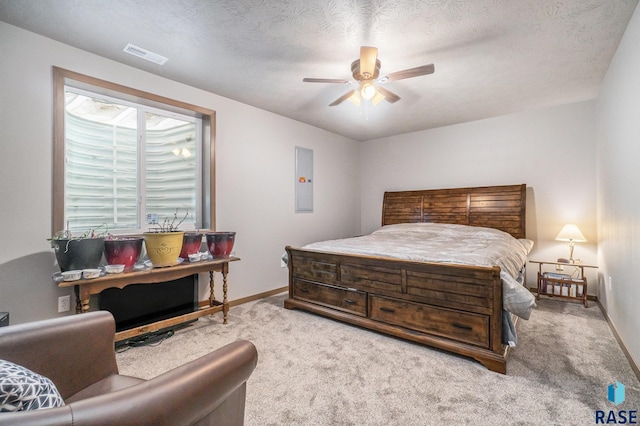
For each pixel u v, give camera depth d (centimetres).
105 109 272
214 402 83
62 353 116
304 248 324
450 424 151
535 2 185
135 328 231
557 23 207
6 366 76
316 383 188
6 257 209
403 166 516
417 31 215
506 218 399
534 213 397
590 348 233
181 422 74
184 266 255
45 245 224
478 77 293
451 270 224
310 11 193
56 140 228
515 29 214
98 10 193
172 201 316
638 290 192
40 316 222
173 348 238
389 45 234
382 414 159
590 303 349
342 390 180
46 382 80
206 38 225
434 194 466
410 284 246
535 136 395
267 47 237
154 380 75
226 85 310
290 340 250
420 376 195
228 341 250
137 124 290
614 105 253
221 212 339
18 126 213
